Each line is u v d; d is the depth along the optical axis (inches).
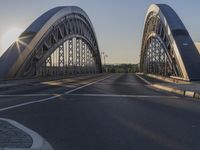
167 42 2301.9
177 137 421.1
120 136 425.7
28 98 934.4
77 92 1162.0
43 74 2351.1
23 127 470.9
